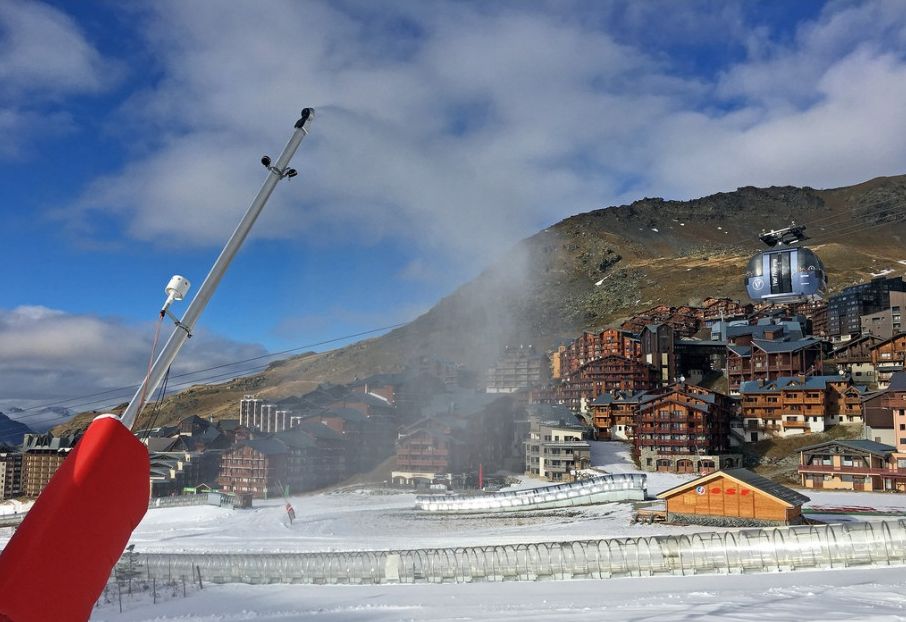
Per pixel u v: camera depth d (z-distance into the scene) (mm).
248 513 99438
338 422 146375
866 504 84812
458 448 127562
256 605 44219
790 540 43188
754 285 46562
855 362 143250
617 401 146125
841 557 41812
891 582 35969
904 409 103438
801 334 163750
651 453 121875
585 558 46656
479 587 44781
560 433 127562
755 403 132250
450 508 96125
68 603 7957
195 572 53219
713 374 172000
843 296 183125
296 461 132625
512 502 93562
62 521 8039
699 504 72375
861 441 102938
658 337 174625
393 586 47750
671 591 38375
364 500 110625
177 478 139875
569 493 91938
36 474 186125
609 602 36156
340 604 42062
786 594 34531
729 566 44000
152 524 95562
